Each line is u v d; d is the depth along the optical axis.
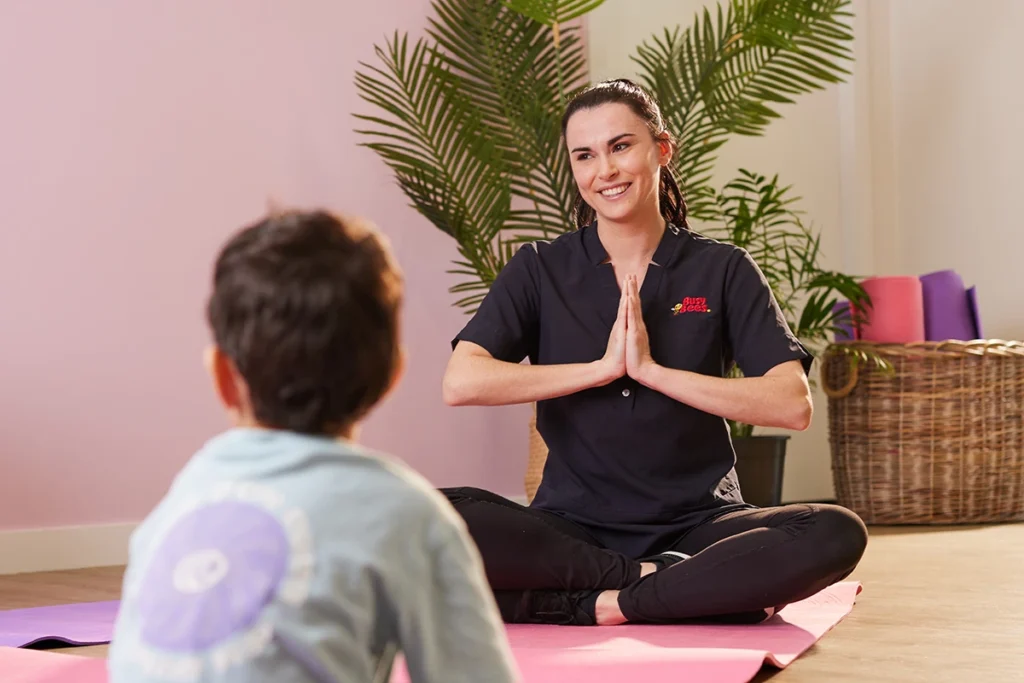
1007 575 2.32
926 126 4.70
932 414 3.64
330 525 0.62
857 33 4.72
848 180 4.75
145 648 0.62
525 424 3.90
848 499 3.79
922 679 1.29
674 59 3.59
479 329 1.85
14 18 2.93
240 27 3.32
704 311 1.82
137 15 3.13
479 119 3.47
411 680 0.66
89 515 2.98
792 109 4.61
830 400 3.85
